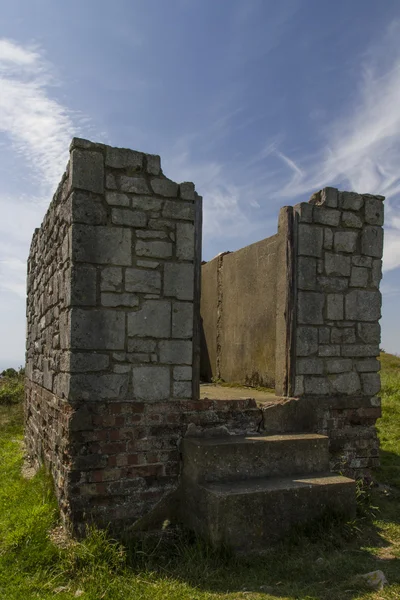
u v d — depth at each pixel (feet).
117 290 14.56
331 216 17.65
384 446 23.59
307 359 17.07
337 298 17.62
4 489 17.92
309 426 16.85
